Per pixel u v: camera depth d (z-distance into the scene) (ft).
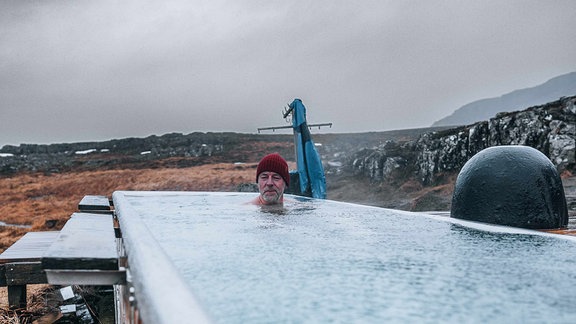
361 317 3.33
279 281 4.45
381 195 58.90
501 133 49.65
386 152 69.26
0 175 138.72
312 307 3.58
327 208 15.46
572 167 41.19
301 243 7.19
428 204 43.16
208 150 177.06
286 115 27.81
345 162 89.51
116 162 161.07
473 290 4.21
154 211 13.88
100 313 14.84
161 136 230.89
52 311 14.62
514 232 8.76
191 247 6.63
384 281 4.51
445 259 5.84
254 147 185.06
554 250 6.64
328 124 32.81
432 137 65.92
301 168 25.36
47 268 4.72
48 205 79.10
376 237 8.05
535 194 9.93
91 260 4.85
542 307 3.68
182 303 2.81
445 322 3.26
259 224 10.32
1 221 62.59
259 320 3.21
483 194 10.36
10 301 14.53
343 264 5.39
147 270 3.64
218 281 4.42
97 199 14.61
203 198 20.30
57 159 178.50
